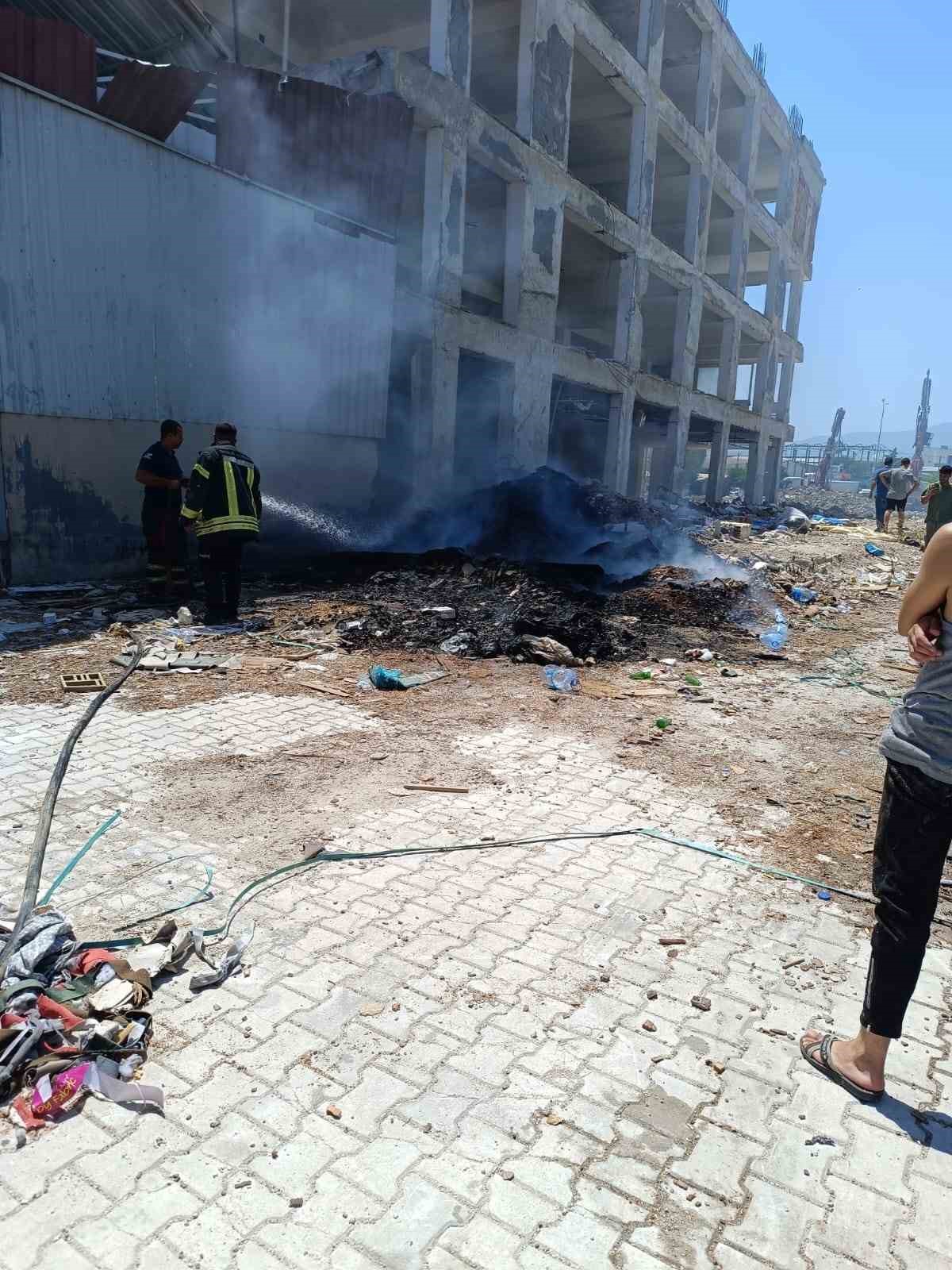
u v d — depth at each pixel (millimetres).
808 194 35094
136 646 6766
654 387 23719
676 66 25000
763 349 33531
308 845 3705
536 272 17031
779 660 7961
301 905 3240
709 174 25125
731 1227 1964
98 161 8414
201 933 2947
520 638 7281
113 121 8516
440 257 14055
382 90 12445
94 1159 2070
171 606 8258
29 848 3557
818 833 4113
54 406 8398
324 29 17625
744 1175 2113
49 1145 2105
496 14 16734
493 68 19672
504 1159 2123
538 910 3287
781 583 12094
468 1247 1878
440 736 5180
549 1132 2215
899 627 2279
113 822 3828
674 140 22969
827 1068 2475
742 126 28859
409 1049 2492
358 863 3582
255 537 7492
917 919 2221
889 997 2275
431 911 3236
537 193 16641
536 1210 1981
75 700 5508
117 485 9359
